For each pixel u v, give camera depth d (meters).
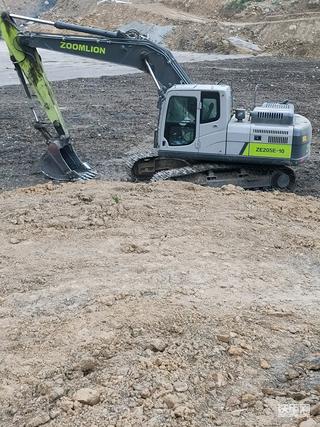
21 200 10.42
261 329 6.19
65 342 5.87
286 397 5.03
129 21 50.94
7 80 30.55
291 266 8.05
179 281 7.32
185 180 12.20
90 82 29.08
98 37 12.51
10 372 5.41
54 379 5.26
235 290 7.15
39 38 12.11
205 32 44.94
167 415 4.67
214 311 6.50
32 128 19.30
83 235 8.80
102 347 5.71
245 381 5.29
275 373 5.46
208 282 7.33
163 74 12.32
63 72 33.25
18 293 7.12
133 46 12.19
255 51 41.78
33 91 13.45
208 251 8.29
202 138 11.72
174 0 53.66
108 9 53.31
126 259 7.98
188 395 4.97
